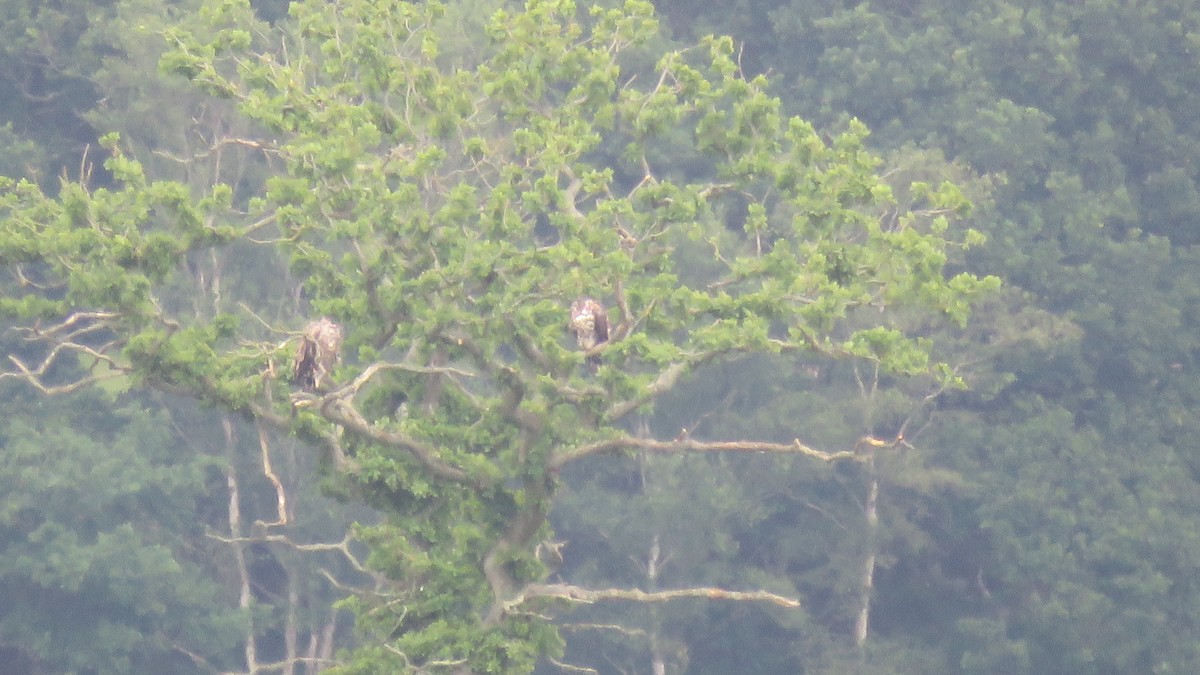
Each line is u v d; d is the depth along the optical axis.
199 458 36.09
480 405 21.00
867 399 37.16
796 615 37.47
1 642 35.53
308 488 36.34
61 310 18.17
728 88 20.98
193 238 18.95
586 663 37.91
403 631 20.14
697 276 35.94
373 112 21.05
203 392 18.42
